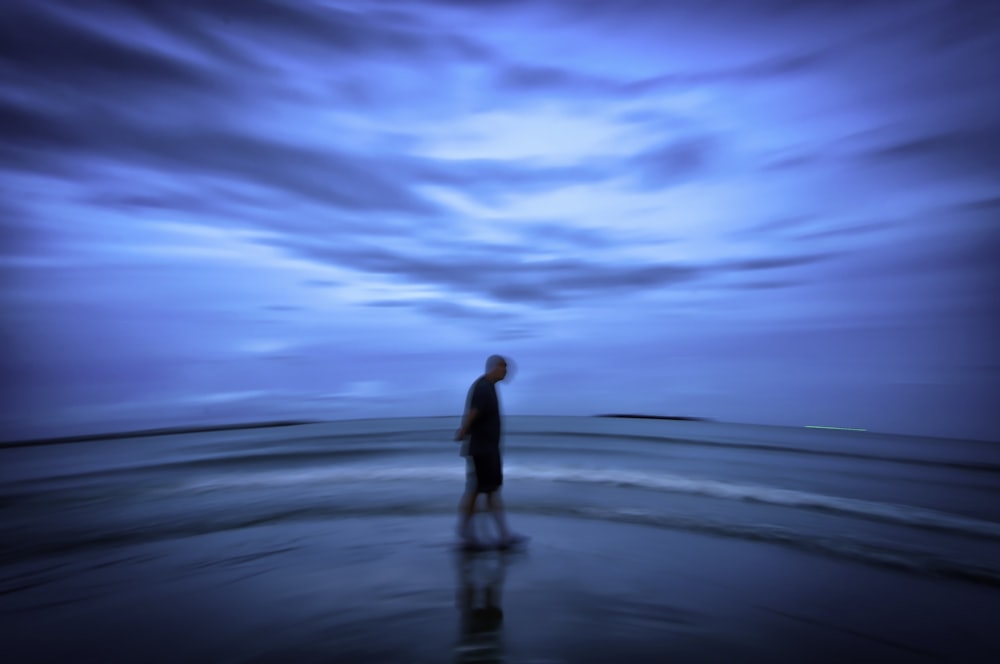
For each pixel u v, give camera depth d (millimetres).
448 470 9766
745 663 2906
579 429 25031
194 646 3080
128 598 3842
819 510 6754
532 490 8023
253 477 9141
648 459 11883
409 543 5301
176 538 5488
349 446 14703
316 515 6504
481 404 5328
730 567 4586
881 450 16156
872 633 3324
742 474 9734
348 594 3918
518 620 3449
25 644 3115
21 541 5359
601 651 3020
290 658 2920
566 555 4914
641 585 4137
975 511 6723
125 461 11898
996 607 3756
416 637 3188
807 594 3977
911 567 4570
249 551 5035
